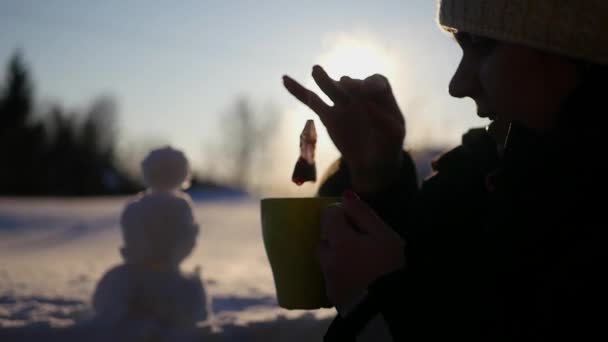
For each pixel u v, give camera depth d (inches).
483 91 33.1
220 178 1330.0
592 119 29.2
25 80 1434.5
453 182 44.1
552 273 28.5
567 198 28.8
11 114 1408.7
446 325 31.0
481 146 44.6
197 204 569.9
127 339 55.8
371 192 44.7
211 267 139.5
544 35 28.4
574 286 27.8
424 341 30.9
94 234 281.0
